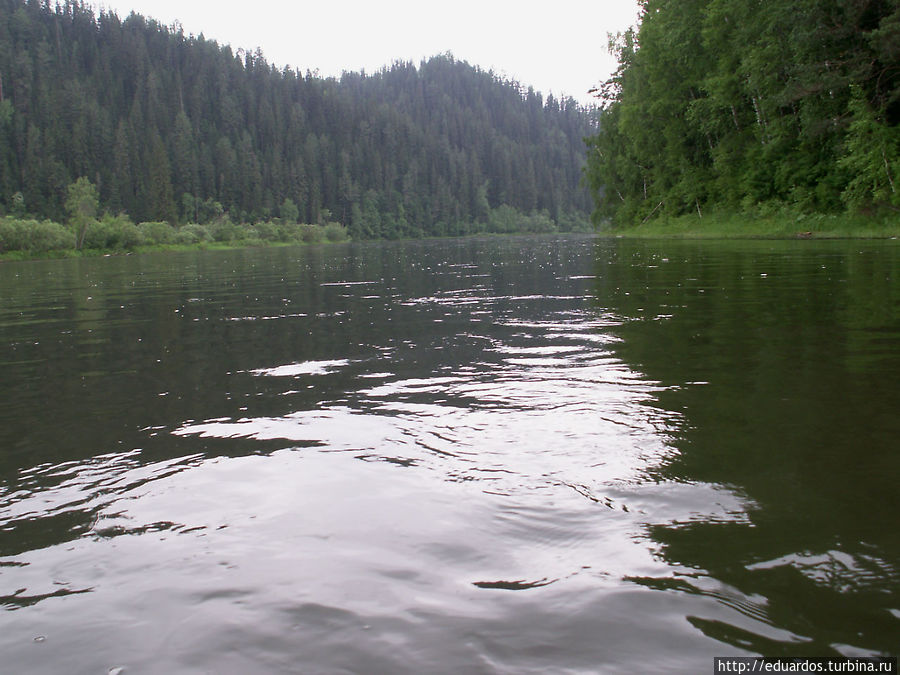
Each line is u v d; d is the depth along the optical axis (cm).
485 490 224
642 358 432
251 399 366
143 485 241
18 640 149
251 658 140
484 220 13950
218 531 201
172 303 960
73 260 3878
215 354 516
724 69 3120
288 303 904
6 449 290
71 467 263
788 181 2812
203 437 297
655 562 172
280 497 225
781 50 2705
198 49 13950
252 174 10638
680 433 274
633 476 230
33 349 568
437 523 200
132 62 12850
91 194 7500
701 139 3759
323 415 327
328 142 13175
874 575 162
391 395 362
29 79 10162
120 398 379
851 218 2327
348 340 561
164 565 181
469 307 784
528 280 1180
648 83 4003
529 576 169
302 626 151
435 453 263
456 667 135
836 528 186
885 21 2158
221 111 12731
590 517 200
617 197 5172
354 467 251
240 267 2256
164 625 154
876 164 2184
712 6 3138
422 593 163
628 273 1223
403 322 665
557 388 361
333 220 11981
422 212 13188
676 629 145
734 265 1264
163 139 10838
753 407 307
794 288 809
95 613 159
